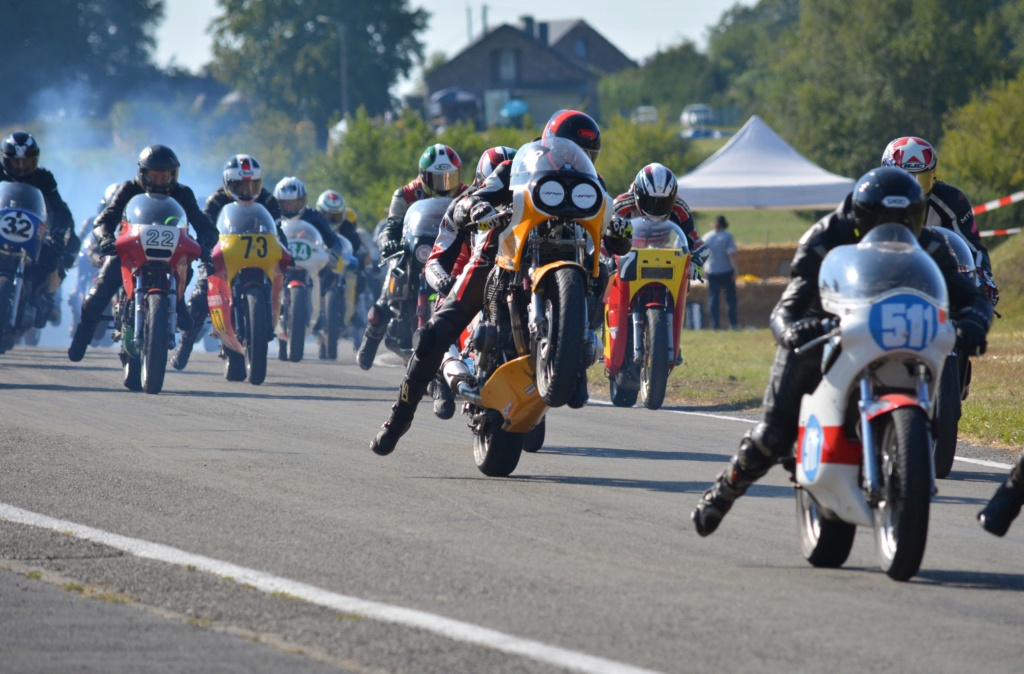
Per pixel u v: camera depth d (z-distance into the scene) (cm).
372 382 4847
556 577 1898
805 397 1944
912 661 1534
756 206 9656
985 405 3984
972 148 11644
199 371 5144
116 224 4278
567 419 3847
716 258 8388
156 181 4244
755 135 10200
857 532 2278
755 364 5356
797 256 1975
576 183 2488
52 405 3812
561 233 2509
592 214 2495
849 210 1962
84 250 6344
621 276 4119
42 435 3186
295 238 5678
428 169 3975
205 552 2027
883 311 1819
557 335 2458
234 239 4503
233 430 3394
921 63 19712
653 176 4147
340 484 2636
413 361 2762
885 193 1903
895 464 1817
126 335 4231
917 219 1938
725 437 3528
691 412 4084
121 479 2631
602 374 5025
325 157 12988
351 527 2222
